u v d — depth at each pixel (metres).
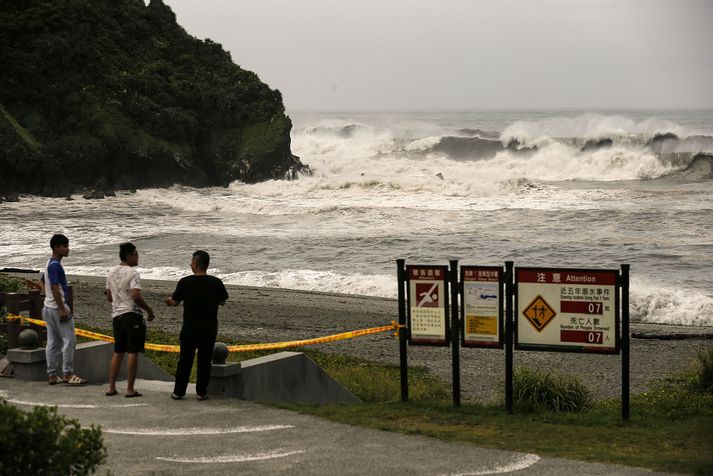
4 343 19.34
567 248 60.06
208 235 69.62
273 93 126.25
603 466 11.66
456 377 16.31
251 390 16.62
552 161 122.38
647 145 127.12
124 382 18.02
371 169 124.62
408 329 16.16
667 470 11.43
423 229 70.62
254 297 43.28
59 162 104.81
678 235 64.88
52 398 15.89
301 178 118.62
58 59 114.44
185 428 13.68
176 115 114.12
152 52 128.12
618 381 25.78
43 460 8.10
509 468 11.48
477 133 173.25
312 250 61.44
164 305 39.75
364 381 22.56
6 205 90.94
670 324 37.97
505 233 67.44
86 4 122.62
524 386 17.61
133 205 92.81
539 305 14.94
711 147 124.62
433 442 13.16
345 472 11.15
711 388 21.55
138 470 11.07
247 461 11.69
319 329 34.53
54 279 17.00
